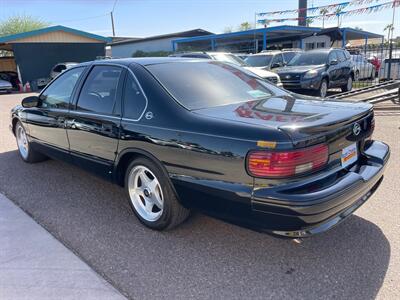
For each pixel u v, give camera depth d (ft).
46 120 14.85
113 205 13.01
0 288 8.59
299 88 36.88
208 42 102.17
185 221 11.51
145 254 9.86
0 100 54.49
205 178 9.03
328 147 8.50
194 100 10.32
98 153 12.25
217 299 8.11
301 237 8.14
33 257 9.83
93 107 12.44
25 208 12.94
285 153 7.73
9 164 18.20
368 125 10.32
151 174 10.73
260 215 8.22
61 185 15.06
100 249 10.16
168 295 8.27
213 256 9.70
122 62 12.04
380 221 11.14
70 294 8.34
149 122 10.21
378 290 8.16
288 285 8.48
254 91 11.81
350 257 9.43
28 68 75.41
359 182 8.86
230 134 8.48
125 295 8.29
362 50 77.00
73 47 80.43
